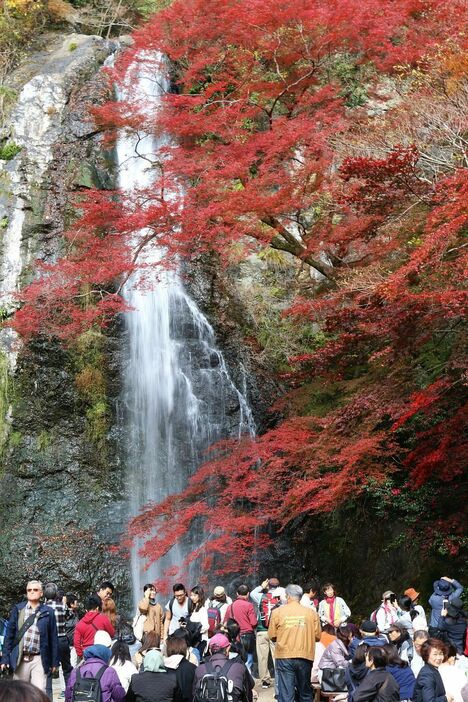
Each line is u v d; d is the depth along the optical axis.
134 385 19.75
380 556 16.88
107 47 24.00
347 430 14.36
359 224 14.90
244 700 7.15
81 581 17.30
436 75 14.11
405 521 16.17
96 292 19.72
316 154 16.06
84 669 6.77
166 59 24.00
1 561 17.11
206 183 15.80
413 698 6.93
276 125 16.77
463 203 11.00
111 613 10.79
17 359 18.55
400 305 11.86
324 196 15.62
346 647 9.42
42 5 26.22
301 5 16.92
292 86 18.42
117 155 22.14
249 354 21.44
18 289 19.16
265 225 18.30
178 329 20.81
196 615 10.80
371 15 17.06
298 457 15.39
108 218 17.09
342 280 14.33
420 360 14.45
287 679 8.70
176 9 18.77
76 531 17.94
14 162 20.62
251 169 18.47
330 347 14.20
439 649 6.96
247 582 18.53
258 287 22.84
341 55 21.75
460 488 15.09
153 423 19.78
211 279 22.05
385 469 14.67
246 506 18.56
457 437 13.20
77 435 18.88
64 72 22.48
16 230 19.78
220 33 18.67
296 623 8.80
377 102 20.41
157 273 18.62
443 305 11.11
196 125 17.19
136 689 6.72
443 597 10.59
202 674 7.00
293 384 18.52
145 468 19.38
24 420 18.41
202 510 15.60
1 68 23.42
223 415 20.61
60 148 21.02
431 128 13.48
